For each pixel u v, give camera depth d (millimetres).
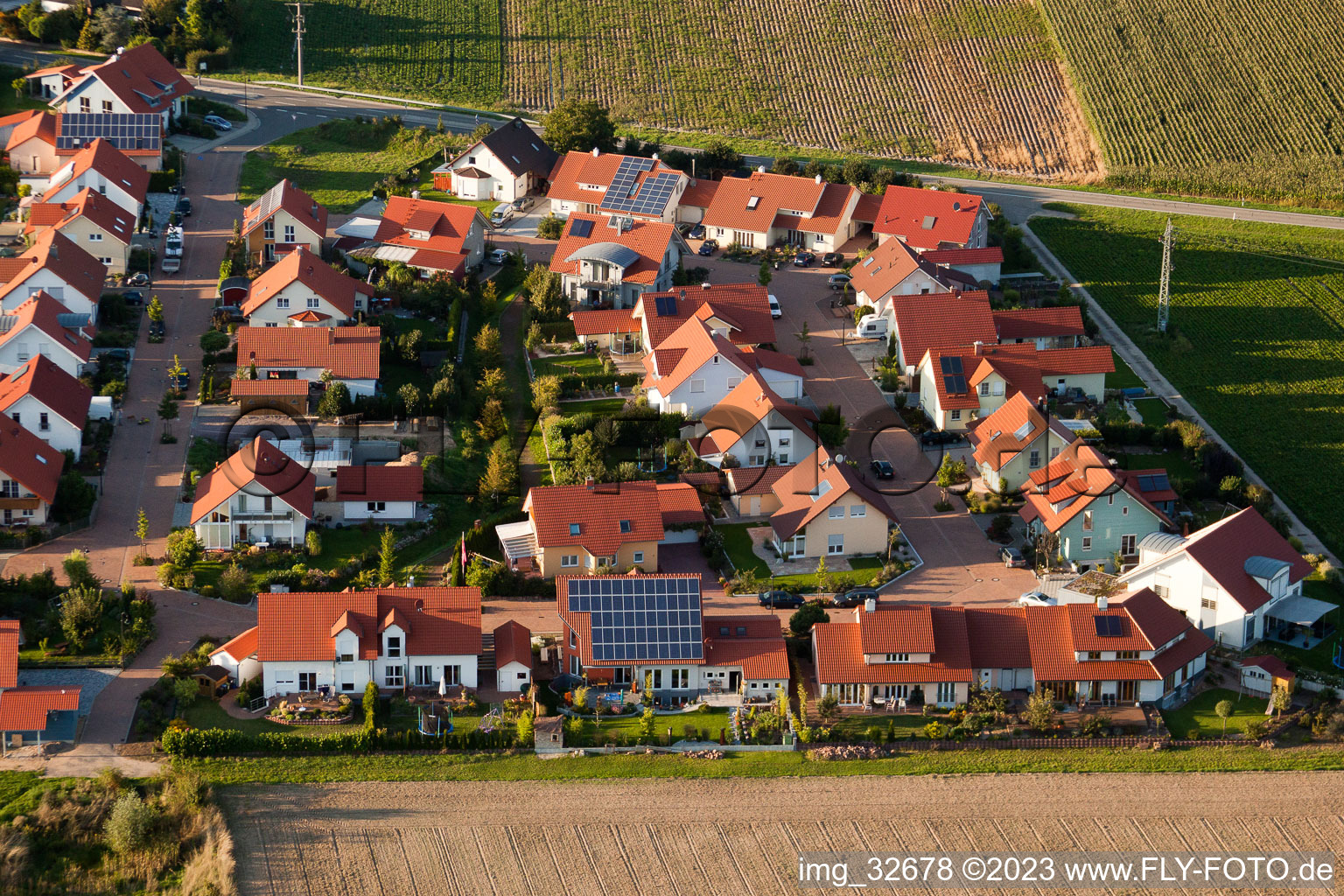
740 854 115688
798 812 119812
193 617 138375
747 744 126812
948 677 132000
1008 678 134375
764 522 159375
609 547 146625
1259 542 146875
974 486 165500
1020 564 151125
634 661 132375
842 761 125312
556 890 112125
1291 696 133500
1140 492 160000
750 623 136625
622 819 118625
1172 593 144250
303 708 127312
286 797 119250
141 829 113688
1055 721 129250
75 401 162125
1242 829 119500
